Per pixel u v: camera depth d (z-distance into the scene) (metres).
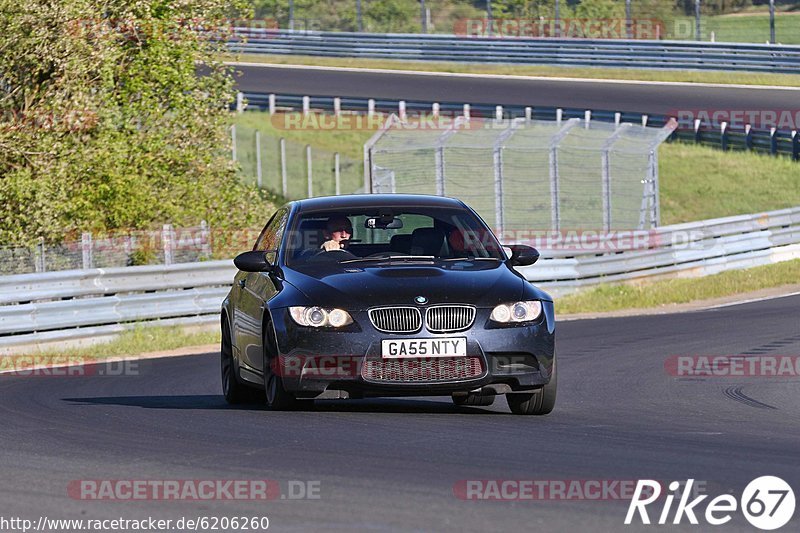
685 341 57.06
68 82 81.75
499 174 99.62
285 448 27.09
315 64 184.50
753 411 35.81
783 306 73.94
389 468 24.42
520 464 24.83
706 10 188.25
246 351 36.12
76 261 75.31
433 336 31.23
